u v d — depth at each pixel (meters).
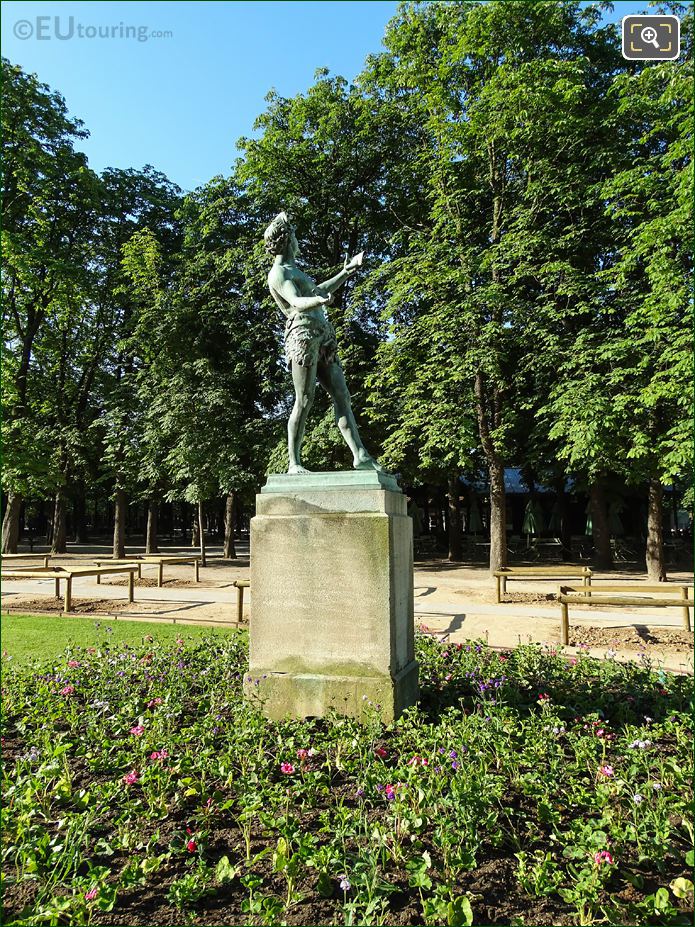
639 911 2.51
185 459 19.19
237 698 4.88
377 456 19.28
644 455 14.46
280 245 5.30
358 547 4.58
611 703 5.02
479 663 5.99
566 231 16.09
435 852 2.96
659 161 14.66
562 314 14.91
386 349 16.64
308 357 5.11
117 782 3.52
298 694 4.57
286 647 4.70
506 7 15.09
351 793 3.51
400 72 17.52
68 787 3.48
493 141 15.90
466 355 14.95
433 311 15.88
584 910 2.55
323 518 4.67
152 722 4.35
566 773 3.67
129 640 7.97
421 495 30.88
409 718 4.34
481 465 23.78
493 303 14.88
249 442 20.47
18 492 20.47
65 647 7.18
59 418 25.27
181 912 2.61
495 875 2.83
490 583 16.11
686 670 6.38
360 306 19.94
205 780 3.68
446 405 15.12
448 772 3.52
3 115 19.70
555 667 5.94
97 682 5.49
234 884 2.80
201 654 6.55
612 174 15.54
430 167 17.38
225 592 14.22
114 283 24.42
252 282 20.52
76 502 40.31
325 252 21.78
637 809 3.14
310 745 4.02
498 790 3.23
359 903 2.59
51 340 25.39
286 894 2.72
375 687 4.44
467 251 15.69
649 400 12.83
